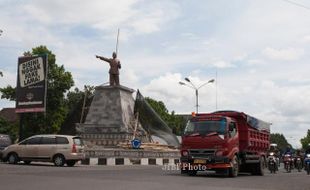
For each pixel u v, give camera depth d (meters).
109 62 48.31
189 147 21.72
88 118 47.72
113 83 48.28
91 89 68.56
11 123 80.31
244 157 23.56
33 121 68.25
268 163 29.91
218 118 21.75
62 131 49.88
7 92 70.00
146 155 41.84
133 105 50.22
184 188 14.80
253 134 24.66
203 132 21.56
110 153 39.41
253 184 17.75
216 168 21.30
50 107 70.12
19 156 29.23
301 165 33.03
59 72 69.75
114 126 46.56
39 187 13.84
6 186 14.08
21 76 37.62
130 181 16.84
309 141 136.00
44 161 28.94
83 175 19.59
